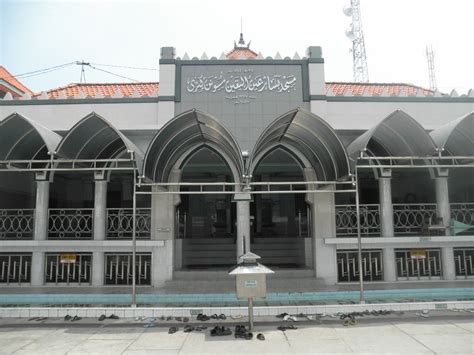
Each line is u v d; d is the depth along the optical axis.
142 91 14.12
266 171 15.29
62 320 7.78
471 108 11.44
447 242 10.91
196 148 11.13
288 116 8.95
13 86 15.77
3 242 10.51
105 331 7.03
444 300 8.73
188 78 11.11
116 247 10.62
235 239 14.26
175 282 10.31
